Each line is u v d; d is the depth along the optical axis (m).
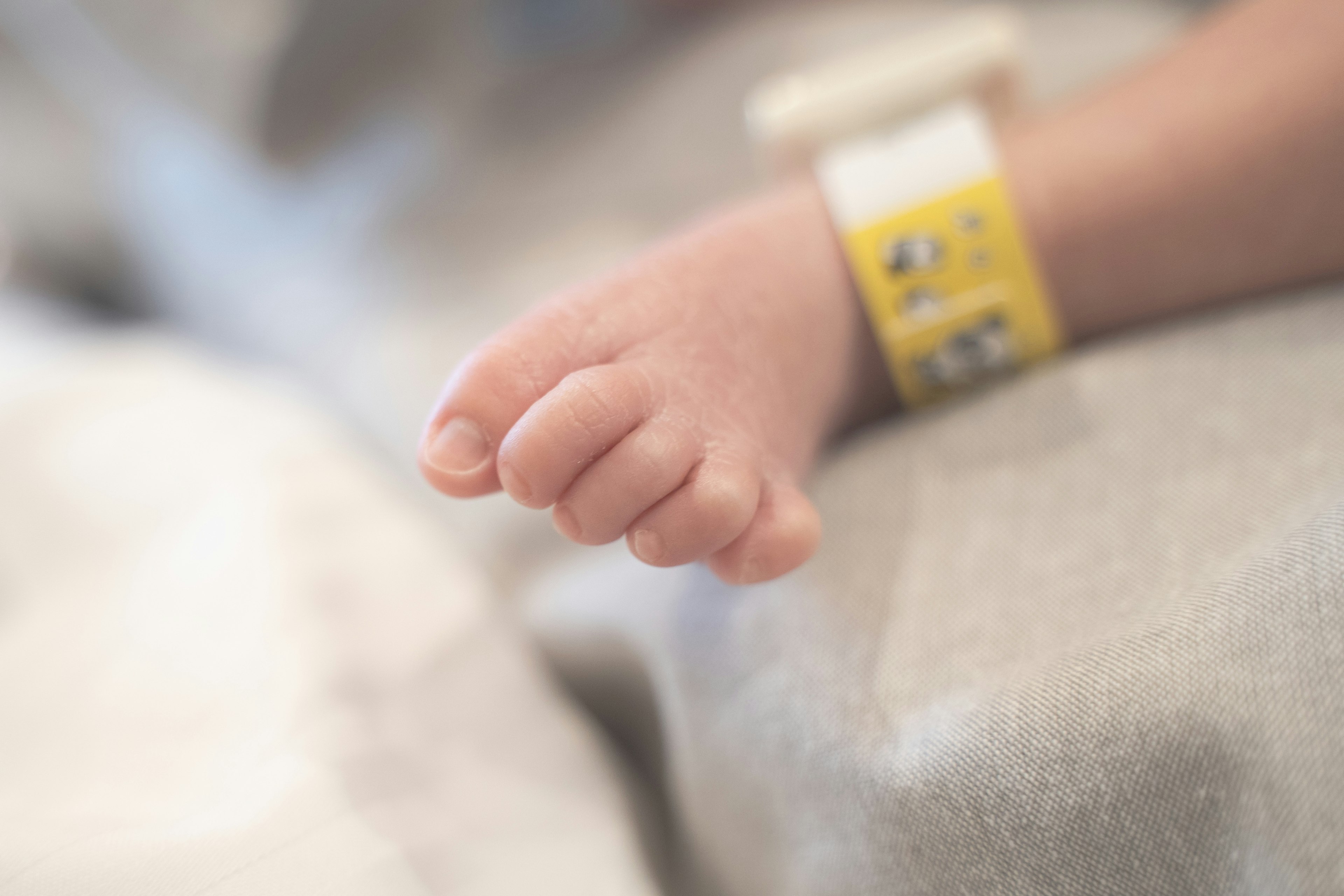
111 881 0.22
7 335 0.41
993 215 0.25
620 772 0.27
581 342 0.23
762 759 0.24
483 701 0.27
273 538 0.29
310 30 0.37
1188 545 0.23
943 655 0.23
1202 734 0.21
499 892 0.24
